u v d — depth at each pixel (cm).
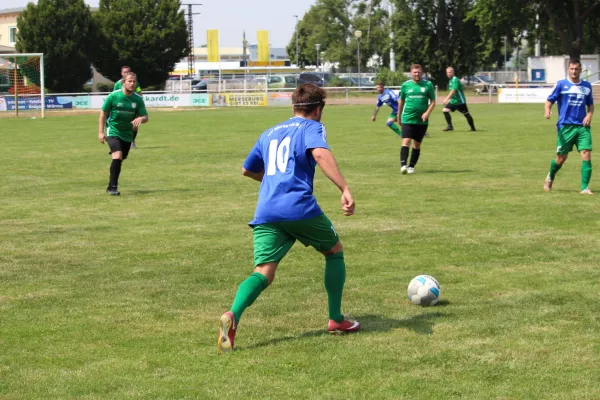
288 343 541
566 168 1578
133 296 673
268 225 531
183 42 6594
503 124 2905
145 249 867
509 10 6103
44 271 769
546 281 704
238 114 4034
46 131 2930
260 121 3406
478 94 5909
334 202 1184
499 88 4828
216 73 8988
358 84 6456
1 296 676
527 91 4703
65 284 717
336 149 2042
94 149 2177
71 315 616
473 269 754
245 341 548
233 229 981
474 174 1497
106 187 1396
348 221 1017
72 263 802
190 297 668
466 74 7325
